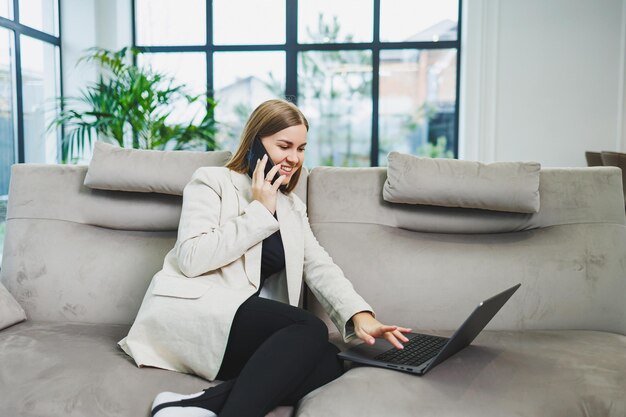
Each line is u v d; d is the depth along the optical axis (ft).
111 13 16.05
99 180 5.96
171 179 5.88
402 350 4.66
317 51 17.44
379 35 17.20
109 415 3.84
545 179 6.07
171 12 17.62
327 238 5.90
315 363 4.18
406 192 5.77
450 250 5.82
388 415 3.66
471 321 4.00
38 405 3.85
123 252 5.95
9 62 13.61
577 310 5.60
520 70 15.40
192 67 17.70
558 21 15.15
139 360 4.37
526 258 5.71
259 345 4.33
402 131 17.47
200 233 4.75
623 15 14.82
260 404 3.74
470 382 4.00
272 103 5.13
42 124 15.19
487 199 5.68
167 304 4.51
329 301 4.92
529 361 4.39
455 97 17.13
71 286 5.85
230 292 4.55
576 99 15.28
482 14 15.38
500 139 15.64
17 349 4.64
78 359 4.43
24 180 6.31
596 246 5.75
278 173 5.09
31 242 6.01
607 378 4.08
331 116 17.63
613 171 6.12
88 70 15.96
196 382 4.29
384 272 5.72
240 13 17.53
